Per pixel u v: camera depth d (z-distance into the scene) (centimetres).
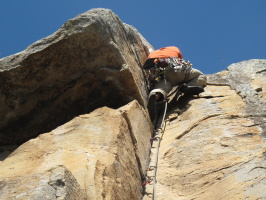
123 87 590
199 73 717
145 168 523
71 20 552
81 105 582
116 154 443
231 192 433
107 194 384
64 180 329
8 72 528
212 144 534
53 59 548
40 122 565
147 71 715
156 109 675
